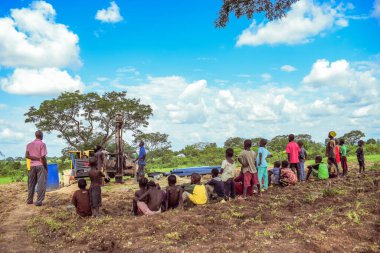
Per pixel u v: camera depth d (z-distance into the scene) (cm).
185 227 764
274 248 622
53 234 816
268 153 1310
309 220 786
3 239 786
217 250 625
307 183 1405
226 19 1332
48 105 4044
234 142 7812
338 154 1598
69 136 4253
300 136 6300
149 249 649
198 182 1049
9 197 1415
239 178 1212
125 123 4475
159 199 979
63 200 1283
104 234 755
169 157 5184
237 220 841
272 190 1282
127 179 2239
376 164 2070
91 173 995
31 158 1184
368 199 970
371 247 635
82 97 4172
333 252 616
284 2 1284
